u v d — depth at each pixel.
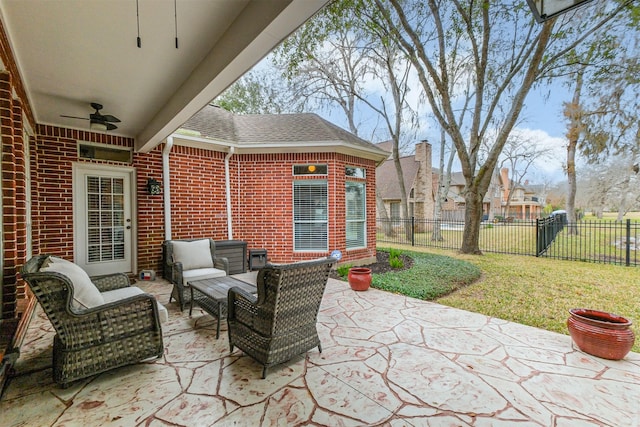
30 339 3.07
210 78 2.98
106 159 5.59
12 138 3.08
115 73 3.39
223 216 7.00
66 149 5.16
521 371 2.49
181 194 6.36
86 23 2.51
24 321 3.18
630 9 6.99
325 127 8.00
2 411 1.96
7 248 3.08
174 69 3.34
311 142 6.85
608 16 7.16
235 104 14.84
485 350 2.87
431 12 9.05
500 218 22.92
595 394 2.17
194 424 1.85
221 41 2.76
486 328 3.42
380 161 8.45
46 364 2.58
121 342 2.41
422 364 2.60
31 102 4.14
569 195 12.62
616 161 12.48
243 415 1.94
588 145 10.48
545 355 2.77
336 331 3.34
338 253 6.65
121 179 5.84
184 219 6.39
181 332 3.34
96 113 4.18
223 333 3.32
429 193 19.00
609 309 4.14
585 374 2.44
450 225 15.62
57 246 5.07
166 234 6.13
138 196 5.86
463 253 9.49
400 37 8.96
